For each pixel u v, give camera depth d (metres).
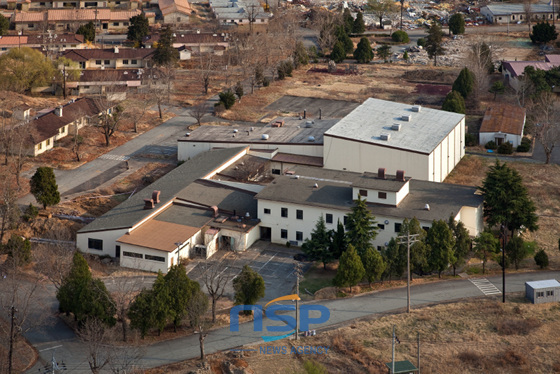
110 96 179.75
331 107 190.00
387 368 87.12
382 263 105.06
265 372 87.12
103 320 92.94
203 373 86.00
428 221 113.31
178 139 152.50
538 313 98.94
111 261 113.88
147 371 87.25
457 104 175.12
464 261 112.38
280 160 145.25
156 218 119.44
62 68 194.50
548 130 155.62
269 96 198.25
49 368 87.75
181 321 97.06
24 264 109.25
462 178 146.25
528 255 115.94
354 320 98.19
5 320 96.69
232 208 124.06
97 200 133.75
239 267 112.69
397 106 159.62
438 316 98.25
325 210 117.06
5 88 188.25
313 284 108.12
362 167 141.25
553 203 135.25
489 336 93.88
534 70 197.88
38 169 126.38
